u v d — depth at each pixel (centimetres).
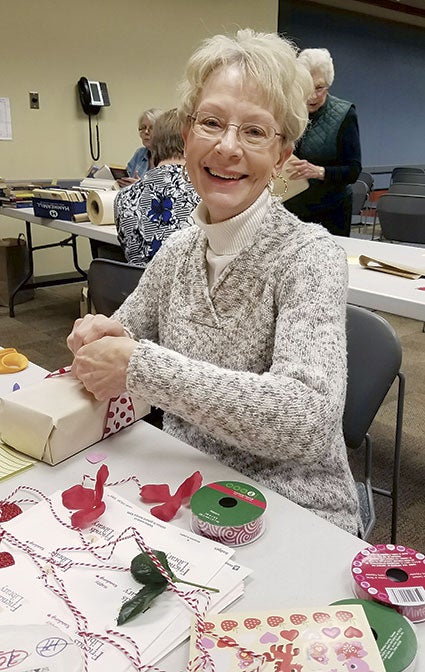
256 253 100
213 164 98
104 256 335
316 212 317
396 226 359
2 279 415
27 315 408
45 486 85
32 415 90
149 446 97
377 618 59
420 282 191
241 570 67
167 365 84
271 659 53
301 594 65
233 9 561
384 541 182
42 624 58
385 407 272
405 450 236
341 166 309
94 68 485
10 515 77
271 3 593
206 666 53
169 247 118
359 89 779
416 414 267
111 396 92
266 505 79
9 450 94
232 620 58
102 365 89
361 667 52
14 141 459
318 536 75
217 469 90
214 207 100
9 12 429
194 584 64
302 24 677
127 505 79
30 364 130
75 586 64
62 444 90
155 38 513
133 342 90
